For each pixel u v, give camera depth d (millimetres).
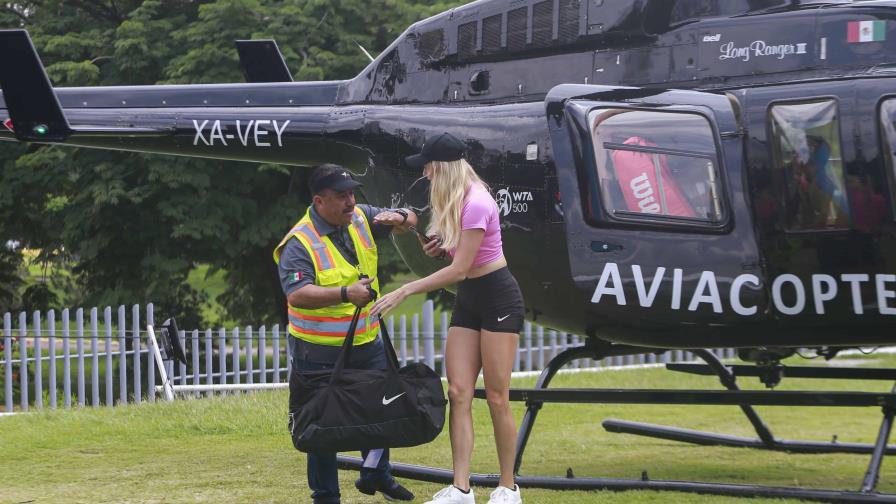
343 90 31719
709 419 39062
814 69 23734
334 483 20812
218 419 34250
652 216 23875
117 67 61469
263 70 36781
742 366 28469
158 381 48906
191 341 50594
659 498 23141
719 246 23359
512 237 26031
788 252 23078
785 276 23141
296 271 19781
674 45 25391
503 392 20516
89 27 65250
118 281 64312
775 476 26969
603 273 24156
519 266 26078
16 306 72312
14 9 68812
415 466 25469
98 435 32719
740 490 23000
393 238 30297
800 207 23062
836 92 23031
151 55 59875
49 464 28438
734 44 24688
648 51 25719
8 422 35344
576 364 59250
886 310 22344
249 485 25359
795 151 23219
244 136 32344
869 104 22672
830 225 22781
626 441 33125
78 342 44906
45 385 63438
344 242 20328
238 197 60562
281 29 59375
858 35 23422
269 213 61062
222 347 48594
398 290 19547
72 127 33781
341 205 20031
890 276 22250
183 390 45969
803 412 41312
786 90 23609
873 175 22453
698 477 26781
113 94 33938
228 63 58219
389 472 22844
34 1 67625
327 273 19859
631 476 26875
